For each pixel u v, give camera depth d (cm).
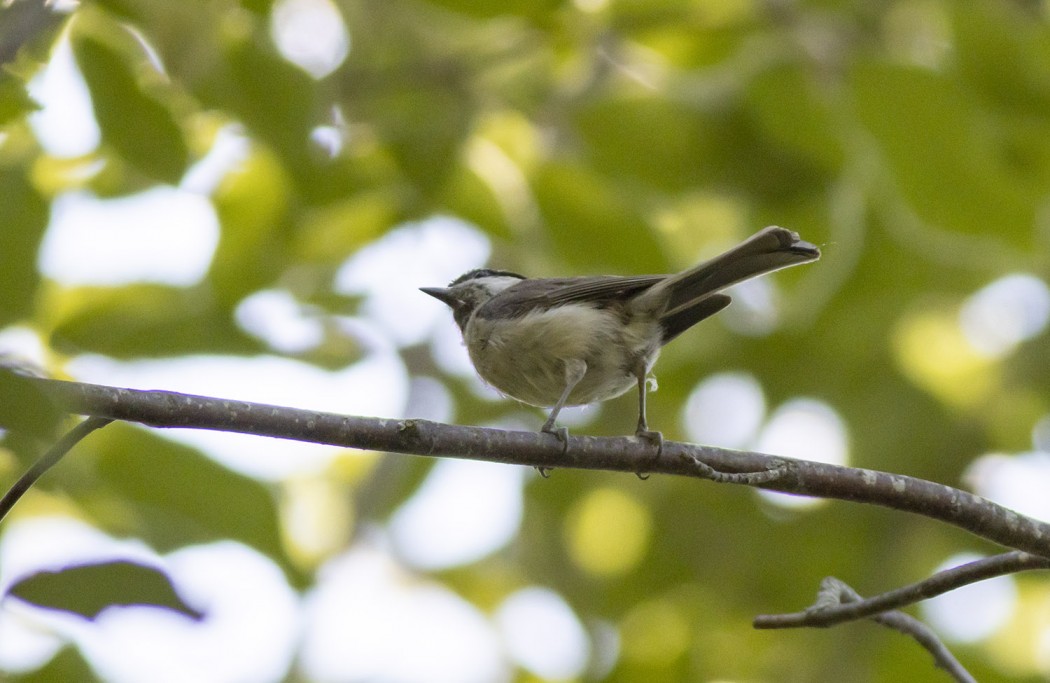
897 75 1133
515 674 1451
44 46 760
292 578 902
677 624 1500
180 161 923
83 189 1010
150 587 541
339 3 1099
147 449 867
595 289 849
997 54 1136
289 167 998
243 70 938
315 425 609
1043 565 654
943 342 1636
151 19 904
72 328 884
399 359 1448
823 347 1501
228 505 875
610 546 1580
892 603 672
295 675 1130
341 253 1205
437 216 1202
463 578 1493
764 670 1485
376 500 1377
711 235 1415
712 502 1546
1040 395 1552
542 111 1242
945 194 1159
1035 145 1161
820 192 1295
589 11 1169
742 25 1216
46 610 533
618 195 1226
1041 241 1177
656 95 1265
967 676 725
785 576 1510
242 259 1059
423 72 1139
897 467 1518
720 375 1529
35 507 871
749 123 1255
